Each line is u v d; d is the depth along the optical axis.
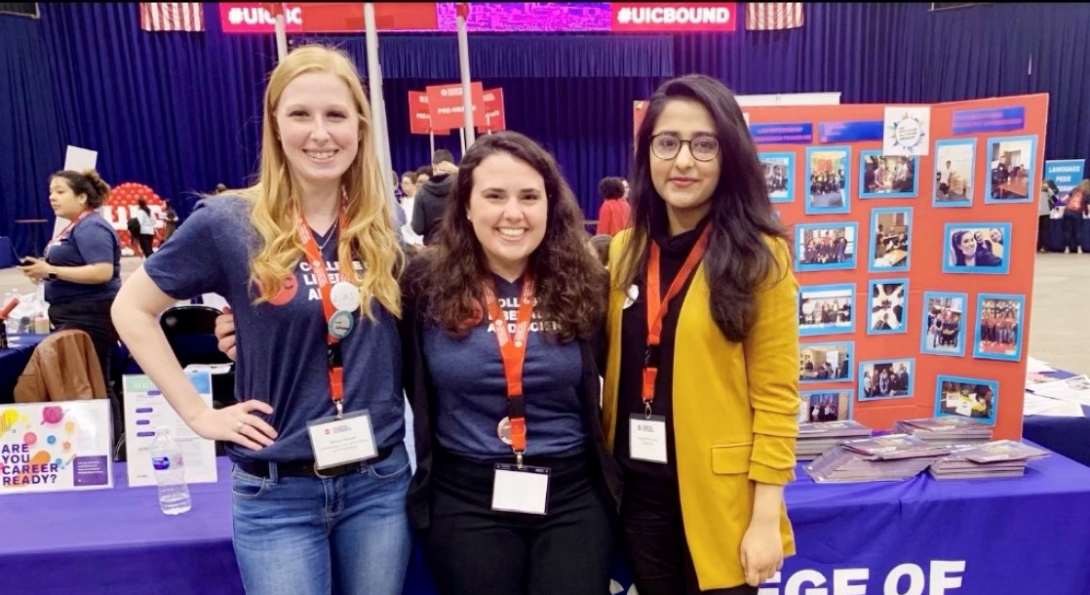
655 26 8.28
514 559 1.30
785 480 1.27
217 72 11.21
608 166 12.20
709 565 1.29
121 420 2.55
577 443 1.36
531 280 1.38
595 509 1.35
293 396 1.26
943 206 1.97
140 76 11.04
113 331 3.38
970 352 1.99
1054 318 5.90
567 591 1.26
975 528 1.66
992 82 11.93
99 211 3.41
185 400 1.26
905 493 1.67
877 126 1.94
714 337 1.28
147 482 1.77
